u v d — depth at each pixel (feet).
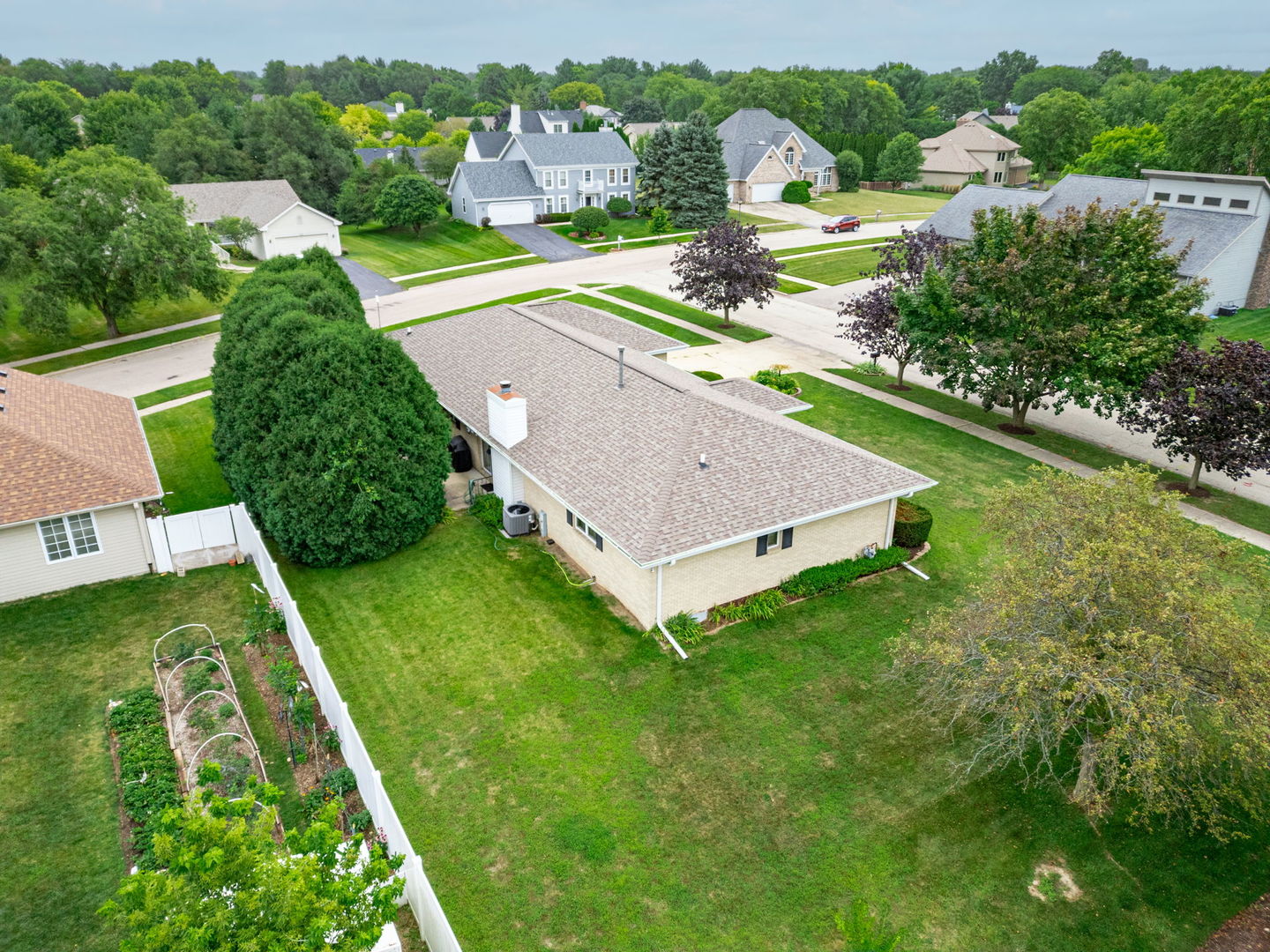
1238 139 219.61
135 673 61.82
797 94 371.97
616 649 63.87
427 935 40.78
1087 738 45.50
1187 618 43.24
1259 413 80.33
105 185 144.87
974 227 103.65
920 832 47.91
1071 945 41.47
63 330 143.13
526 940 41.55
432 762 53.06
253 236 220.02
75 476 71.87
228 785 50.55
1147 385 88.17
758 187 296.30
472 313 114.93
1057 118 327.47
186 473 97.91
